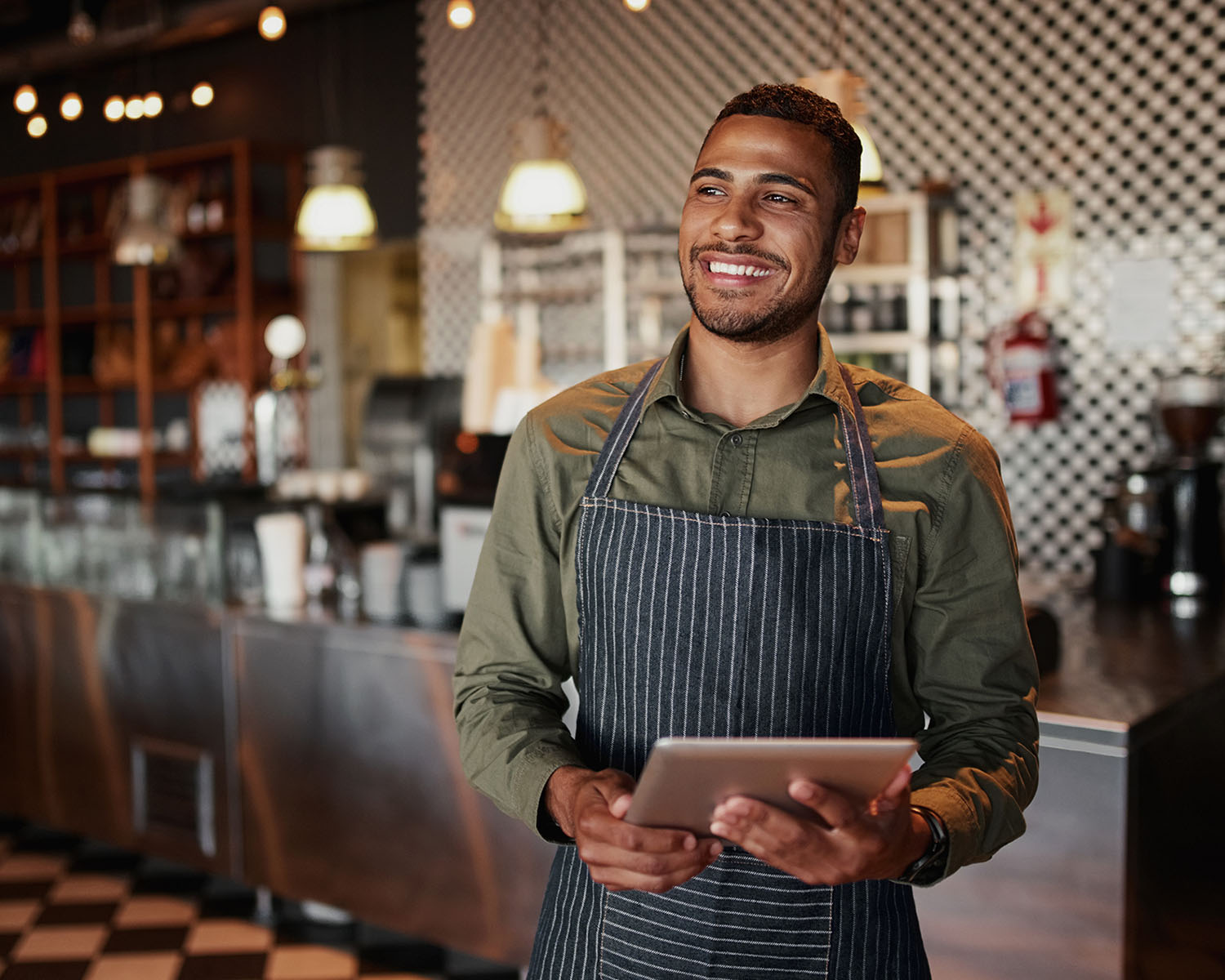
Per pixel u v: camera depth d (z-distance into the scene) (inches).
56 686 167.8
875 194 135.3
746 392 58.2
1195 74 182.1
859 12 212.1
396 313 289.4
